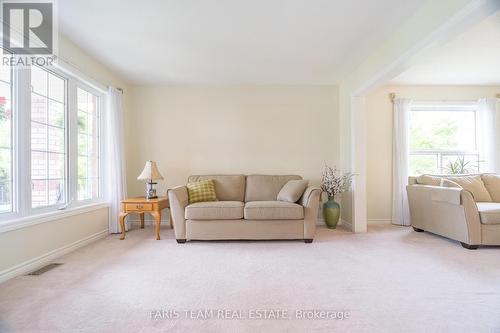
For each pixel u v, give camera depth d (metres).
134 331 1.50
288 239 3.48
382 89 4.59
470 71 3.96
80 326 1.55
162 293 1.96
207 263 2.59
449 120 4.69
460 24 1.99
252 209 3.29
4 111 2.28
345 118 4.29
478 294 1.94
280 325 1.56
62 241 2.86
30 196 2.49
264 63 3.59
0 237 2.15
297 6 2.34
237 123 4.48
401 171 4.44
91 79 3.36
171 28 2.70
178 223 3.33
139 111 4.45
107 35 2.83
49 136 2.79
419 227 3.86
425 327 1.54
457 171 4.55
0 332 1.49
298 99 4.51
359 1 2.28
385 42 3.00
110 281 2.17
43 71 2.71
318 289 2.02
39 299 1.87
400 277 2.25
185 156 4.46
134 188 4.43
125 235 3.67
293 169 4.49
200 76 4.08
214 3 2.29
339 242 3.34
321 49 3.19
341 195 4.47
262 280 2.19
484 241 3.03
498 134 4.55
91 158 3.56
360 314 1.68
